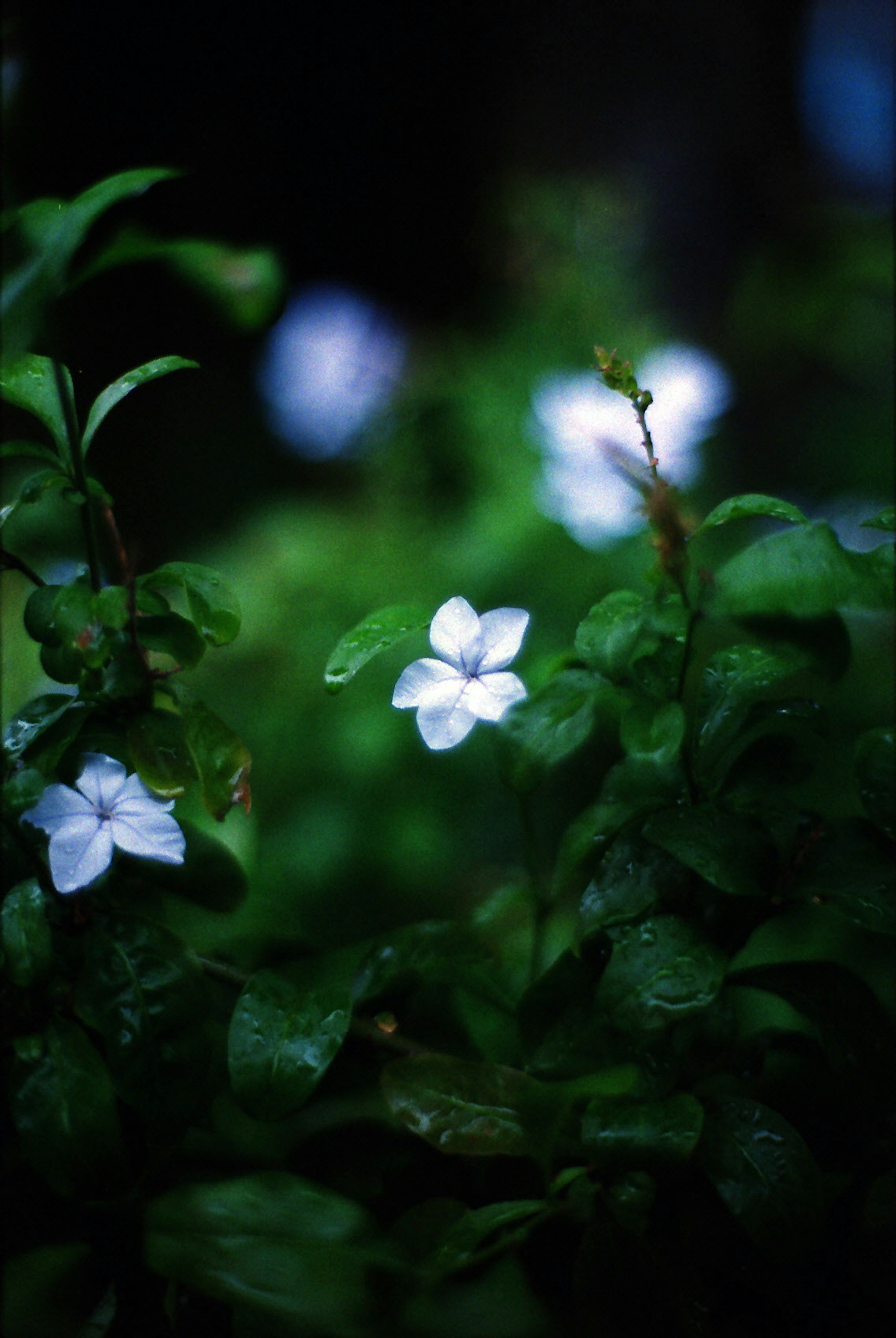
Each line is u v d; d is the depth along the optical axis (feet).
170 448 6.28
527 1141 1.50
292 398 5.48
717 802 1.56
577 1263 1.49
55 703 1.58
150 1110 1.51
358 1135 1.62
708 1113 1.52
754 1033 1.63
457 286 6.69
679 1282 1.53
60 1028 1.53
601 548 3.94
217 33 6.36
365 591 4.17
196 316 6.35
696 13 5.95
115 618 1.54
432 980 1.62
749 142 5.86
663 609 1.50
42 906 1.52
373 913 3.57
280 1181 1.48
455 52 6.52
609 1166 1.49
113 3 5.97
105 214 5.08
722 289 5.69
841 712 3.19
